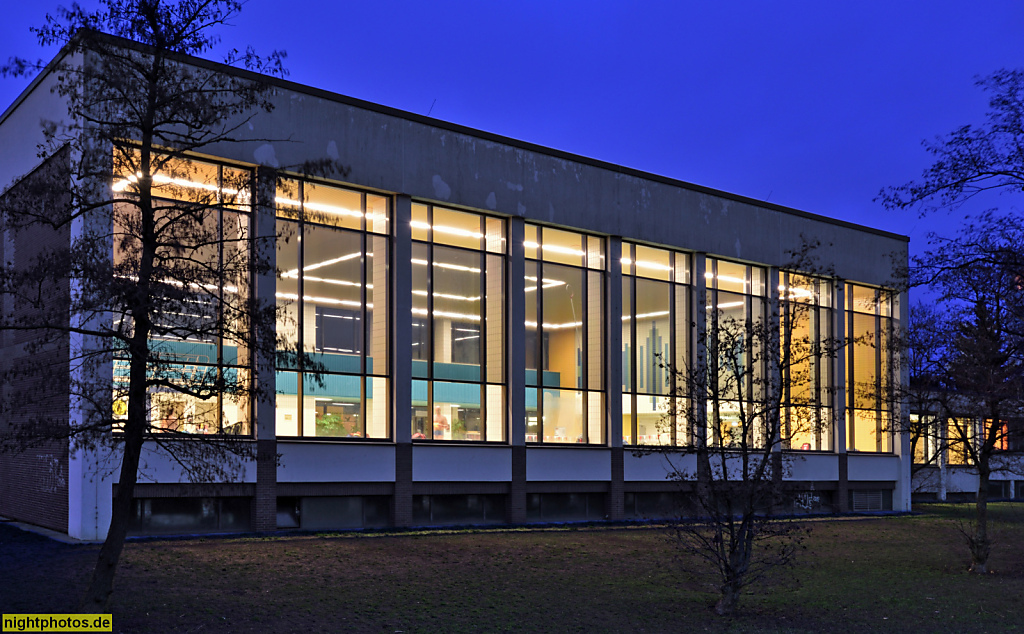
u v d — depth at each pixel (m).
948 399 23.52
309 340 23.95
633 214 31.38
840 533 29.30
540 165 29.12
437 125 26.78
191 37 13.50
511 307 28.14
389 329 25.70
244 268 14.10
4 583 15.18
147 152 13.32
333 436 24.39
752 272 35.53
